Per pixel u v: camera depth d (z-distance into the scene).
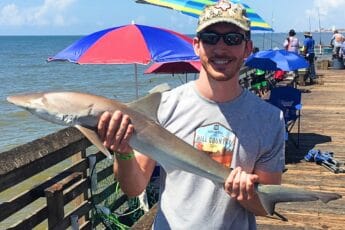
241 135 2.18
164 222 2.23
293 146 8.84
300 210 5.59
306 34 19.17
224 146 2.18
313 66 19.23
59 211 4.26
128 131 1.89
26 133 16.06
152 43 5.59
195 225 2.18
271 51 8.84
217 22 2.12
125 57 5.47
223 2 2.18
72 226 4.65
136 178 2.23
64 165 9.21
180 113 2.22
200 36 2.18
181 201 2.20
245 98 2.23
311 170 7.34
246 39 2.19
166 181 2.26
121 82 35.41
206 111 2.21
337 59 25.17
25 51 118.81
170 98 2.26
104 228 5.38
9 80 38.72
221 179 2.09
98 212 5.14
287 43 17.86
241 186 2.05
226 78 2.15
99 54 5.54
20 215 6.96
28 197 4.03
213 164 2.09
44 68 55.75
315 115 12.04
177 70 7.81
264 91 12.63
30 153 3.74
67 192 4.57
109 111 1.88
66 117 1.84
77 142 4.64
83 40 5.96
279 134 2.24
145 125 1.97
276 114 2.25
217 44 2.13
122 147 1.92
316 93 16.06
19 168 3.55
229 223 2.21
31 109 1.83
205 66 2.19
